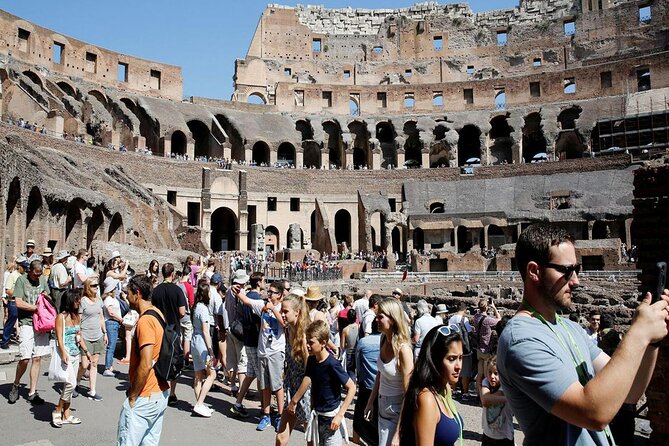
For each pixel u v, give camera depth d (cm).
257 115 7656
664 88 6900
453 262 5184
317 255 5444
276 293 1039
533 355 354
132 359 735
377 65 9188
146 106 6738
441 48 9206
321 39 9256
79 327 1043
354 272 4991
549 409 343
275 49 9044
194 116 7044
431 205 6506
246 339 1122
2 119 4631
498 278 4603
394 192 6962
